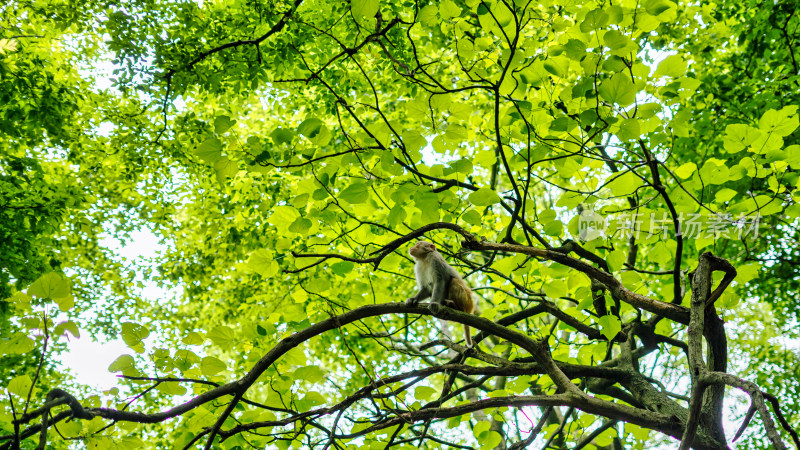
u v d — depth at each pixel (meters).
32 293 3.85
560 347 7.62
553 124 4.75
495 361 6.54
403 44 8.68
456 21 5.22
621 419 5.35
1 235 9.36
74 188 10.30
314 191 5.16
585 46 4.48
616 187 5.44
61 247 11.88
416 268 7.99
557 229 5.71
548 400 5.15
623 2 4.99
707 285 4.91
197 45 8.98
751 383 3.87
